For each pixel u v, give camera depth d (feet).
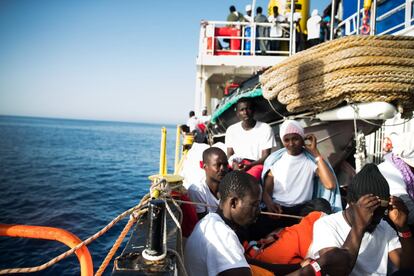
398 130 20.15
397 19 22.54
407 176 10.86
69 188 76.69
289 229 9.61
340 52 11.50
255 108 18.74
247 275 6.68
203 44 31.94
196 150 18.43
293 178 13.05
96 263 33.06
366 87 11.08
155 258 5.68
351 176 16.97
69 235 6.62
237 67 31.83
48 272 31.50
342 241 7.89
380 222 8.53
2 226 6.63
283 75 13.38
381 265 8.17
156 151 201.16
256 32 32.94
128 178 95.45
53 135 335.67
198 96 32.83
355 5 28.40
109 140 306.76
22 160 128.57
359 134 14.83
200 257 7.13
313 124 16.15
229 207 7.79
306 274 7.21
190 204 10.93
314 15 31.94
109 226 6.89
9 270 6.04
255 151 16.57
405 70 10.93
